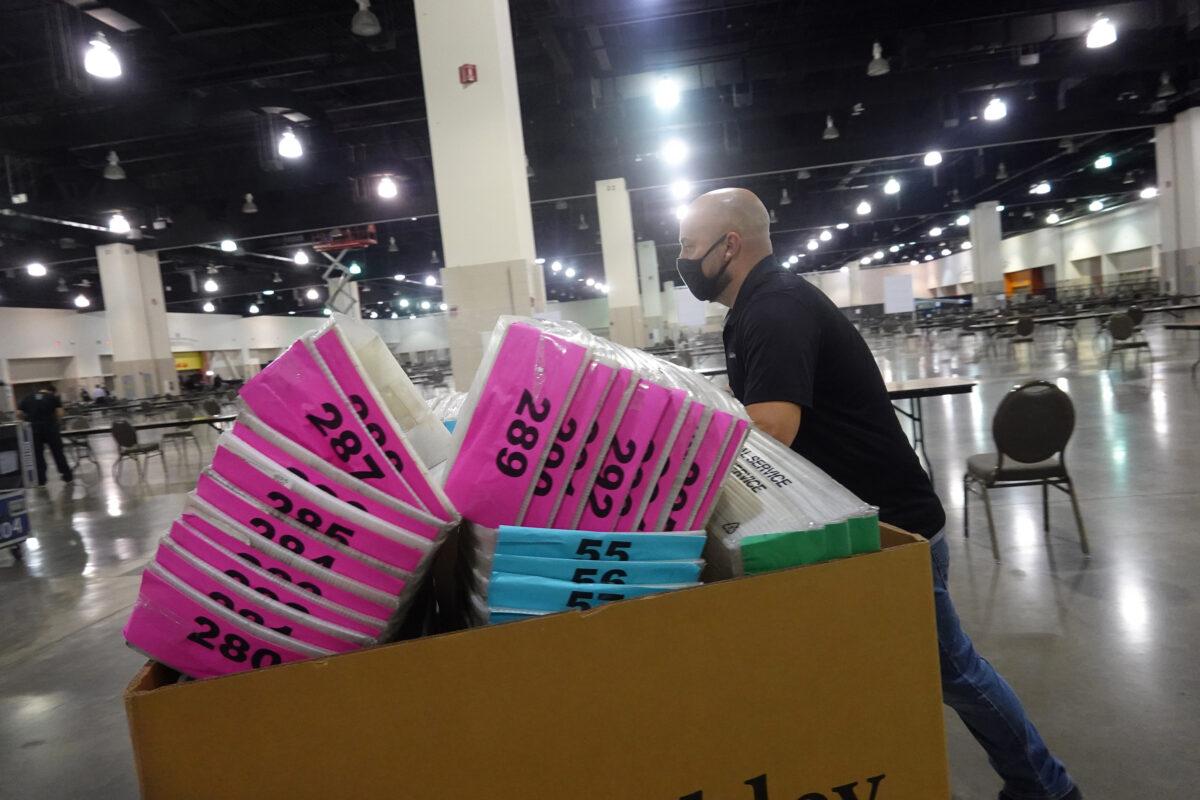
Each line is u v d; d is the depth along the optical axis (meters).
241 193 13.04
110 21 7.21
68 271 20.42
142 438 13.32
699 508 0.71
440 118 5.75
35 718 2.54
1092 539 3.28
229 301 33.81
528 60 9.55
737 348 1.28
